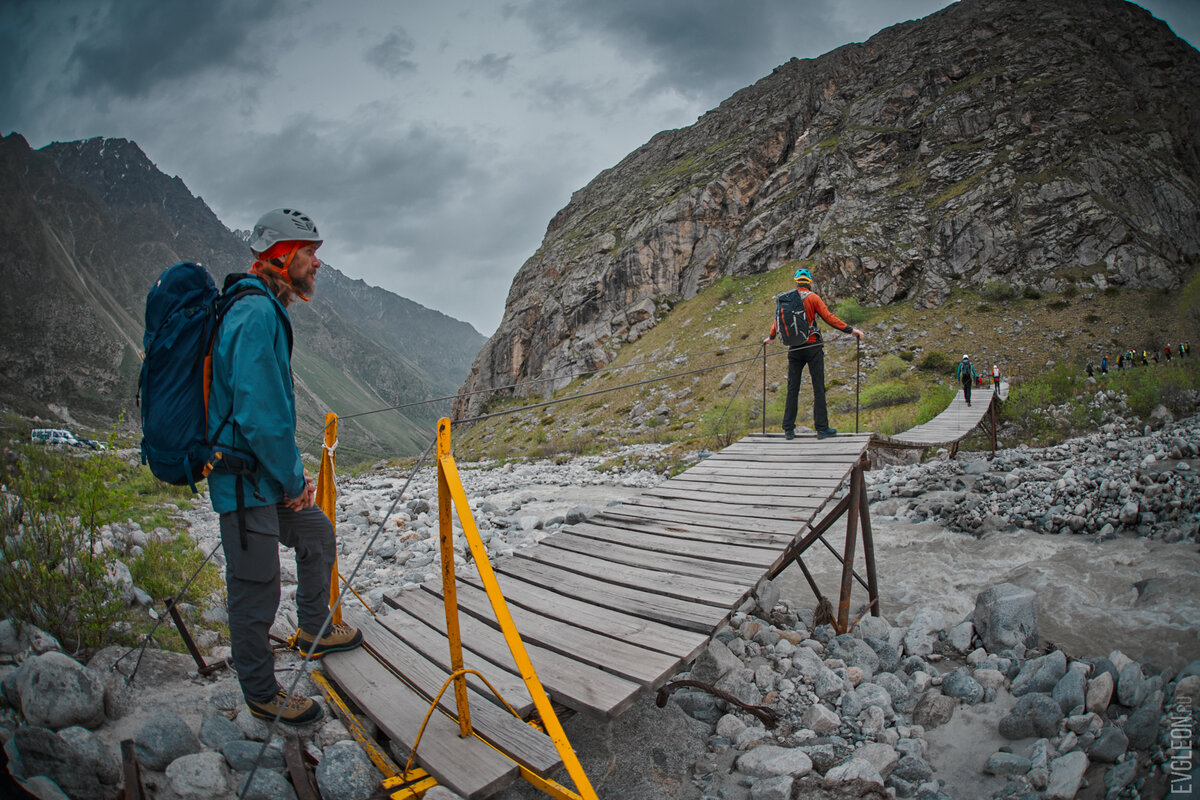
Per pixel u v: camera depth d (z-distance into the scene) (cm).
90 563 395
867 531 678
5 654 325
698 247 8406
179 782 275
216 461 277
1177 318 4928
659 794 372
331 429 394
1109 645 551
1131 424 2148
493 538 921
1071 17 8281
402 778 292
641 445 3156
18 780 252
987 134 7250
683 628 393
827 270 6756
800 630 610
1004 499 1052
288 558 716
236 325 272
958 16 8931
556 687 327
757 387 5306
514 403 9300
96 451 433
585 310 8888
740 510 611
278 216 304
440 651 374
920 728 443
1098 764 381
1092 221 5975
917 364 5131
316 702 329
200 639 407
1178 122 7081
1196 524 766
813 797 366
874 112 8250
